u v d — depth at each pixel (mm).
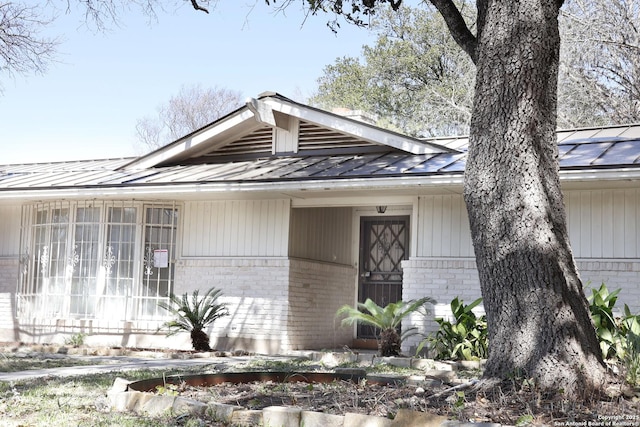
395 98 36094
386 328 13633
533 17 7703
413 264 14461
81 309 16672
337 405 6785
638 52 27125
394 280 17625
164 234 16672
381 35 36688
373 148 15469
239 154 16781
